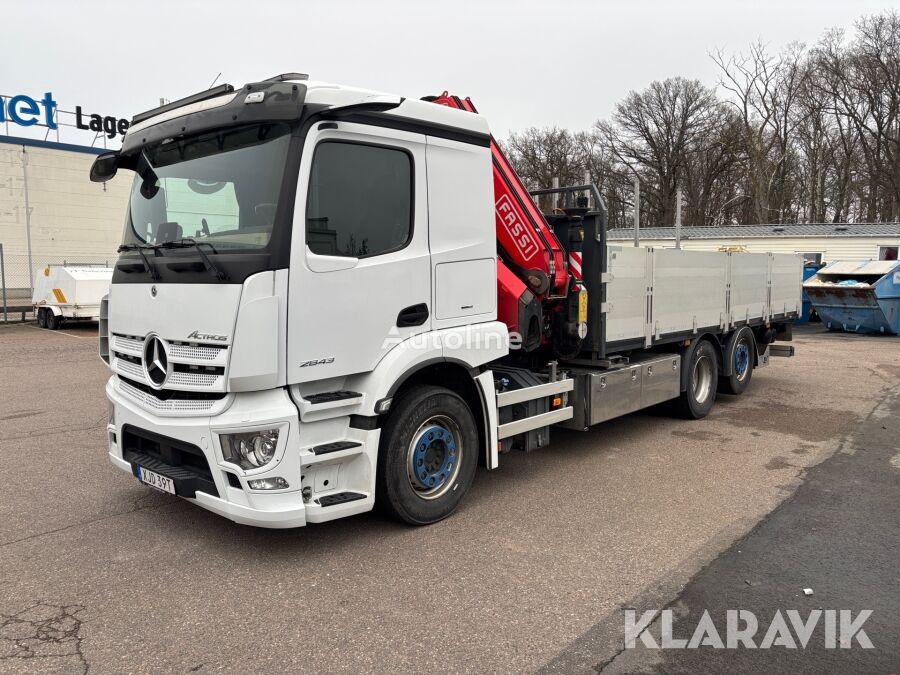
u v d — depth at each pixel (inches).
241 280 139.6
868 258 1032.8
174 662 116.2
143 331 160.2
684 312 293.4
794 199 1814.7
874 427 299.3
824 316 751.1
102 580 147.3
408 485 173.6
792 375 454.9
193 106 161.6
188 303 146.6
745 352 369.1
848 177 1720.0
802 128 1723.7
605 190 2075.5
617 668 115.5
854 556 161.9
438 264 177.2
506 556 161.2
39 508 191.9
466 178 184.5
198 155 159.5
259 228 145.4
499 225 220.2
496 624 129.5
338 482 160.9
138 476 168.7
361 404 161.2
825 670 115.3
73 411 330.3
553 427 301.3
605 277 238.4
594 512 191.9
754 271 360.8
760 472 231.6
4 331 719.1
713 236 1189.1
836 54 1659.7
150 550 163.3
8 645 121.3
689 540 171.5
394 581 147.6
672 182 1988.2
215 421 144.1
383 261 162.7
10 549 163.5
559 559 159.5
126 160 181.9
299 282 146.0
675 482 220.2
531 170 2129.7
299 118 144.0
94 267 751.1
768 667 116.2
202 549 164.1
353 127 154.7
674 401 313.0
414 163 169.8
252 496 143.4
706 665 116.6
